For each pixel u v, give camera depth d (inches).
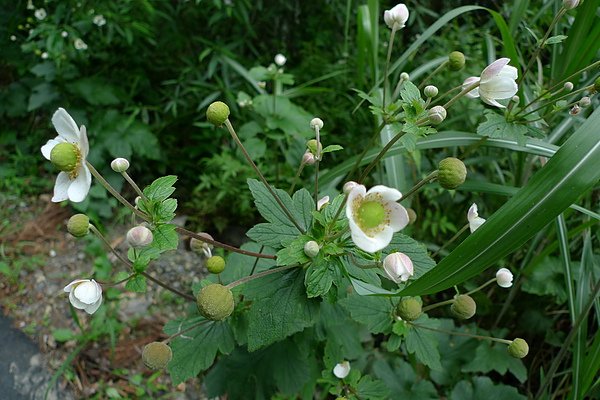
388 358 19.7
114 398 20.1
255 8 30.2
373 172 23.0
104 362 21.3
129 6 27.3
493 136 14.1
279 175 25.6
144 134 27.7
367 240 8.5
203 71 29.6
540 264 19.2
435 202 22.4
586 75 18.4
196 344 13.3
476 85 11.4
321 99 28.6
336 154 26.5
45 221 27.4
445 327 20.1
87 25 26.8
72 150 9.8
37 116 31.7
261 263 14.3
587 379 14.6
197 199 28.3
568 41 16.2
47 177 30.2
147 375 21.1
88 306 10.7
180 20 30.1
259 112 23.4
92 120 27.6
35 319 22.7
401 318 13.2
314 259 9.9
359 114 26.7
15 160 29.7
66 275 24.7
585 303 15.7
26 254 25.5
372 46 19.2
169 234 9.8
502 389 18.3
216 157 25.5
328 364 15.0
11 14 30.3
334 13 30.8
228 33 31.0
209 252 13.5
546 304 20.6
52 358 21.3
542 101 17.1
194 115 29.6
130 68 29.9
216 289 9.6
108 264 25.0
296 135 23.2
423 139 15.9
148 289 24.2
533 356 21.1
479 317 21.6
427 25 30.9
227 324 13.5
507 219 9.9
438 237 23.1
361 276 10.5
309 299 10.7
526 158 19.6
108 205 27.3
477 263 9.9
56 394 20.1
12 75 33.9
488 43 19.3
